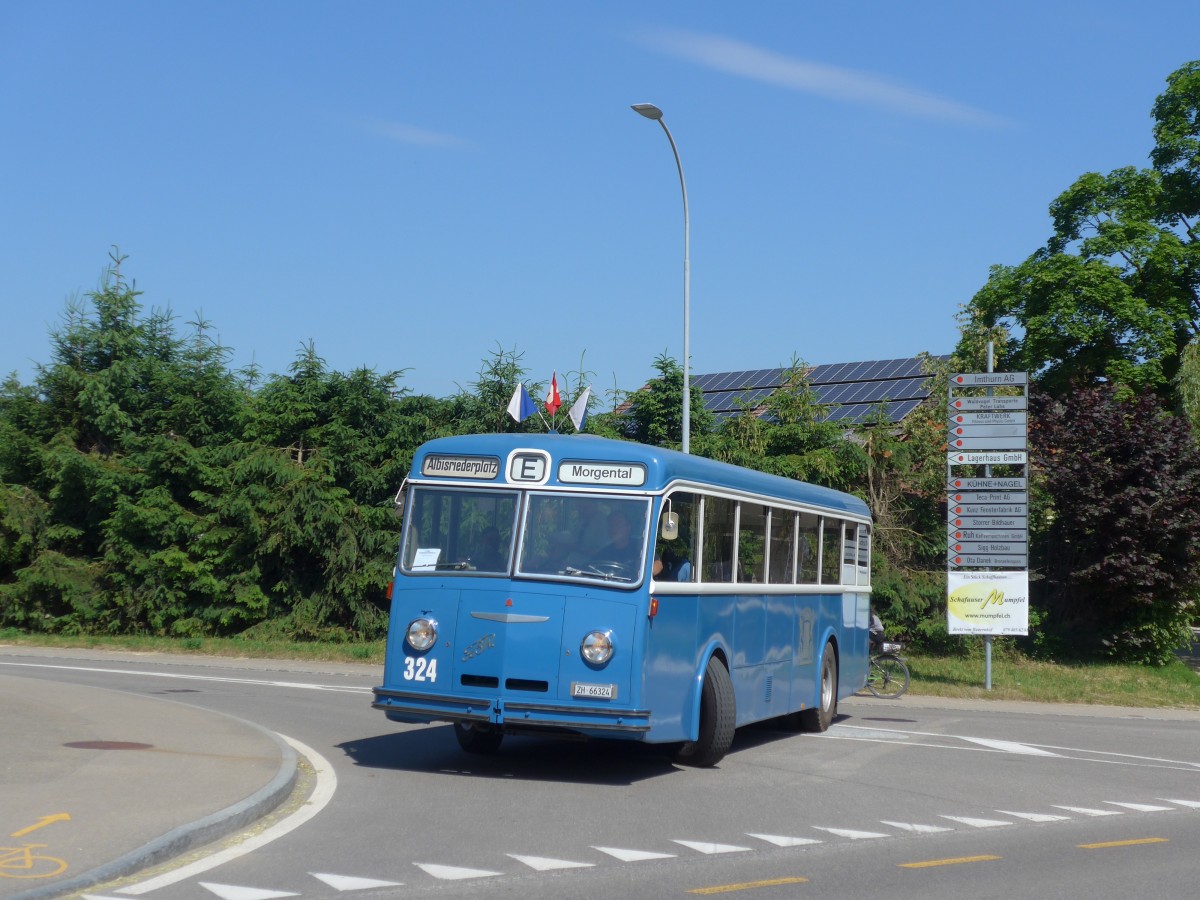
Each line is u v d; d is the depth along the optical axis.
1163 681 27.70
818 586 16.91
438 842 8.63
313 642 30.48
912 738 16.44
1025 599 23.95
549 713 11.33
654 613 11.61
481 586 11.73
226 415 33.31
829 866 8.35
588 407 32.28
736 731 16.73
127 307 35.12
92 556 33.91
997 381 24.22
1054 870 8.48
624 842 8.88
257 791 9.62
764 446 31.89
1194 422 32.09
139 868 7.44
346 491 30.53
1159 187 38.69
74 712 14.45
